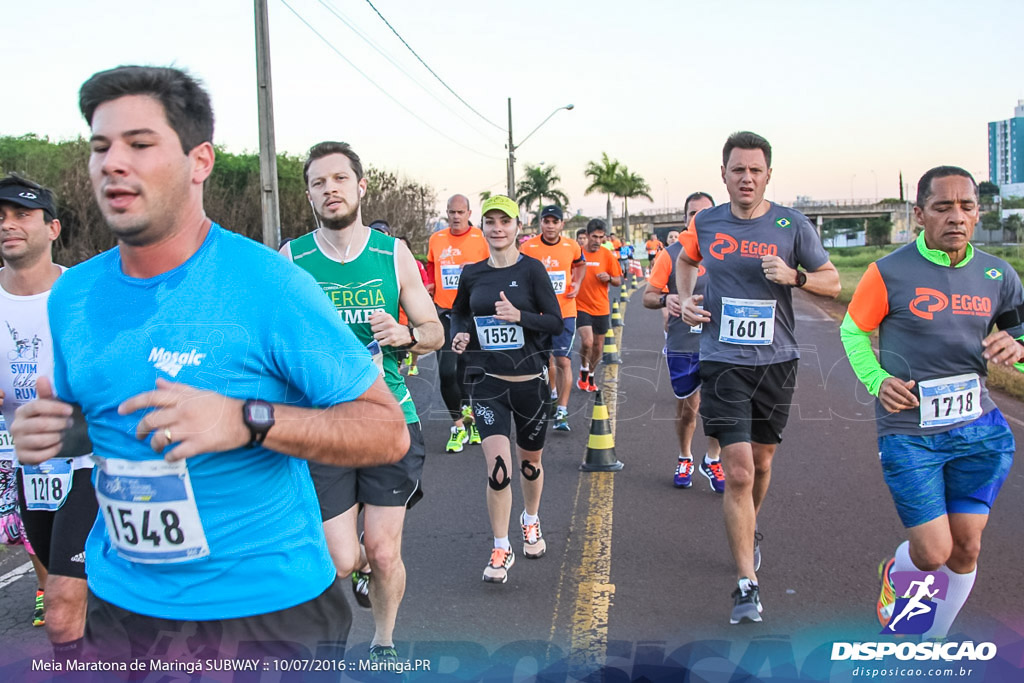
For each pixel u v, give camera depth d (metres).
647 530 4.89
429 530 5.03
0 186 3.27
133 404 1.68
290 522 1.97
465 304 4.55
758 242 3.78
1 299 3.37
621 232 49.03
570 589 4.03
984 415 3.21
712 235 3.88
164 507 1.82
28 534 3.27
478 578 4.21
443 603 3.89
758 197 3.77
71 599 2.84
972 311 3.14
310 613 2.01
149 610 1.91
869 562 4.24
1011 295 3.23
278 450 1.78
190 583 1.88
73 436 1.95
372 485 3.25
